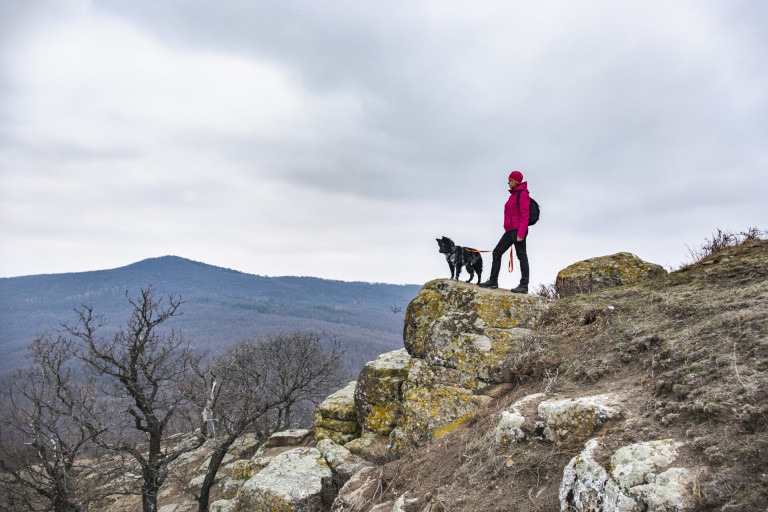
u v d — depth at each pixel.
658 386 4.16
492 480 4.36
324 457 8.47
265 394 20.97
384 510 5.26
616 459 3.35
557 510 3.60
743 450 2.93
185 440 19.78
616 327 6.09
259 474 8.05
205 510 13.73
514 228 8.37
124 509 16.67
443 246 9.93
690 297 5.89
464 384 7.10
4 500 15.12
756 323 4.34
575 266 9.76
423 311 9.44
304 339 27.61
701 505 2.74
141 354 13.40
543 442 4.45
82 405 13.09
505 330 7.51
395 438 7.68
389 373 9.72
